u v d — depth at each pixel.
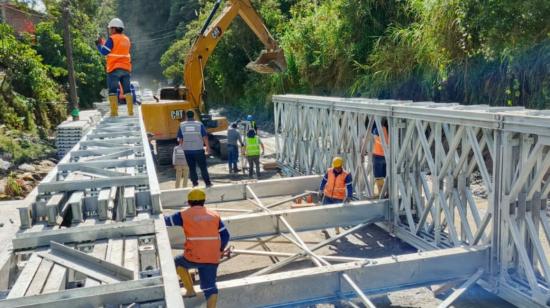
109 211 4.04
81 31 37.50
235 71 32.94
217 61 33.50
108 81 9.72
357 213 7.30
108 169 5.15
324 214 7.03
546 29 9.45
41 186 4.13
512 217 5.08
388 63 15.10
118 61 9.62
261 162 15.12
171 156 14.83
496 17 9.83
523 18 9.44
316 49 21.08
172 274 2.60
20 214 3.54
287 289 4.72
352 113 8.65
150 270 2.94
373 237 7.77
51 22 31.25
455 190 6.02
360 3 17.14
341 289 4.88
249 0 14.27
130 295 2.40
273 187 8.86
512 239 5.24
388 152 7.43
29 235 3.16
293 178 8.98
